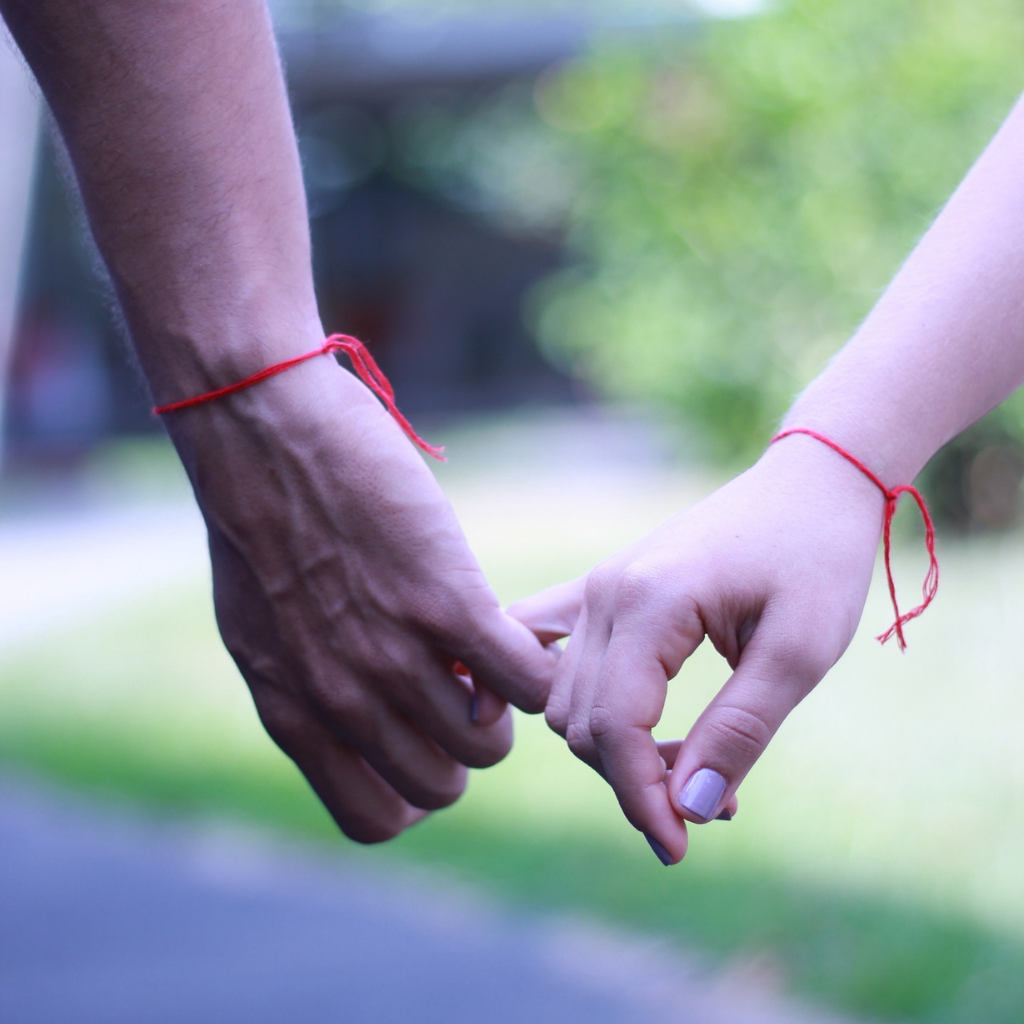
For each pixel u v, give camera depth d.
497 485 10.23
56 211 14.59
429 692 1.31
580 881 3.09
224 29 1.22
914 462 1.15
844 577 1.09
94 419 16.72
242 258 1.25
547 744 3.96
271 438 1.26
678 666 1.09
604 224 7.22
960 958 2.45
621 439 12.46
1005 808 3.07
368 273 21.64
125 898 3.26
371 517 1.26
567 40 14.41
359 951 2.87
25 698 5.27
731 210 6.59
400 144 20.94
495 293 21.22
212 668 5.46
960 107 6.03
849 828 3.09
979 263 1.18
